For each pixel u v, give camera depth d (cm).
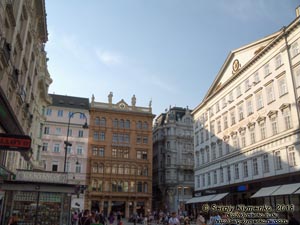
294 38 3338
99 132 7231
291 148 3253
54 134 6894
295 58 3294
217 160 4888
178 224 1922
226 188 4469
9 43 2081
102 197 6769
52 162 6719
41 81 4438
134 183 7075
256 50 4116
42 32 3641
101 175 6900
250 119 4069
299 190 2869
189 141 8138
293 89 3256
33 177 2139
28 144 1652
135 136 7431
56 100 7312
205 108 5597
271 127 3600
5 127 2202
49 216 2045
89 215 2062
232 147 4466
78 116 7194
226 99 4797
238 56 4553
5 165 2512
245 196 4091
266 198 3578
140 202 7031
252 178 3891
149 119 7656
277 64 3612
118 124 7412
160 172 8075
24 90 2956
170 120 8169
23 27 2677
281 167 3372
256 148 3872
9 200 2002
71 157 6850
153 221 5931
